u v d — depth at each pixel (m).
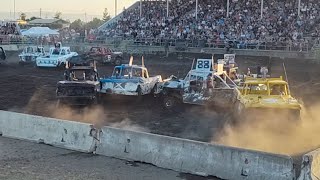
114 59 34.81
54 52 32.25
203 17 47.06
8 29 51.78
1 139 11.70
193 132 12.97
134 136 10.02
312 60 32.62
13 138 11.81
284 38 37.66
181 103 16.94
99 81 17.59
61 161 9.72
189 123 14.28
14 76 26.33
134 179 8.62
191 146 9.29
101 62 34.38
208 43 39.69
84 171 9.04
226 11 46.84
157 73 28.44
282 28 40.31
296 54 34.53
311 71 29.27
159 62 35.69
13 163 9.43
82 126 10.73
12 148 10.71
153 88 18.64
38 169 9.06
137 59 38.19
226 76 17.61
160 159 9.60
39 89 21.11
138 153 9.92
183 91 16.64
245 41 38.28
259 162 8.50
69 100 16.38
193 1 51.06
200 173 9.04
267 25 41.28
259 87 14.08
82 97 16.41
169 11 50.94
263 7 45.41
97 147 10.47
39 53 34.03
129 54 41.06
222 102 15.75
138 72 18.36
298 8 41.59
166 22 48.19
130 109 16.77
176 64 34.09
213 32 42.66
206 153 9.11
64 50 32.22
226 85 16.34
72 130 10.86
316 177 8.05
